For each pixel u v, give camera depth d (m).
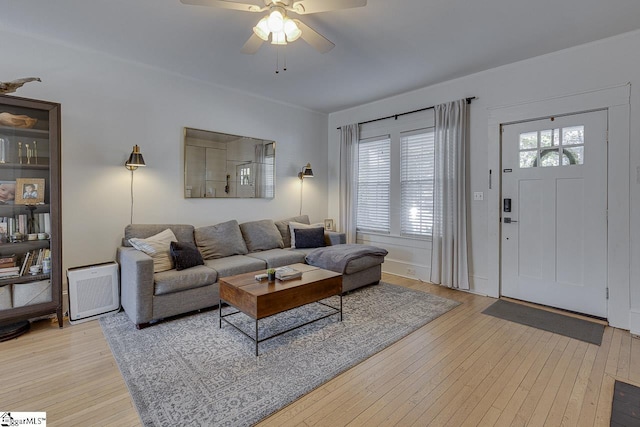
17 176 2.68
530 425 1.62
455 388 1.93
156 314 2.76
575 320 2.97
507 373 2.09
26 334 2.61
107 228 3.31
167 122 3.70
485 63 3.45
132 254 2.86
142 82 3.49
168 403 1.75
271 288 2.45
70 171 3.07
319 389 1.91
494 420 1.66
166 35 2.85
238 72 3.71
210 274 3.08
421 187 4.35
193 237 3.70
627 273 2.80
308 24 2.66
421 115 4.30
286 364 2.16
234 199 4.36
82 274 2.85
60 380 1.98
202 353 2.30
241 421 1.63
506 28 2.72
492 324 2.88
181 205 3.85
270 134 4.75
